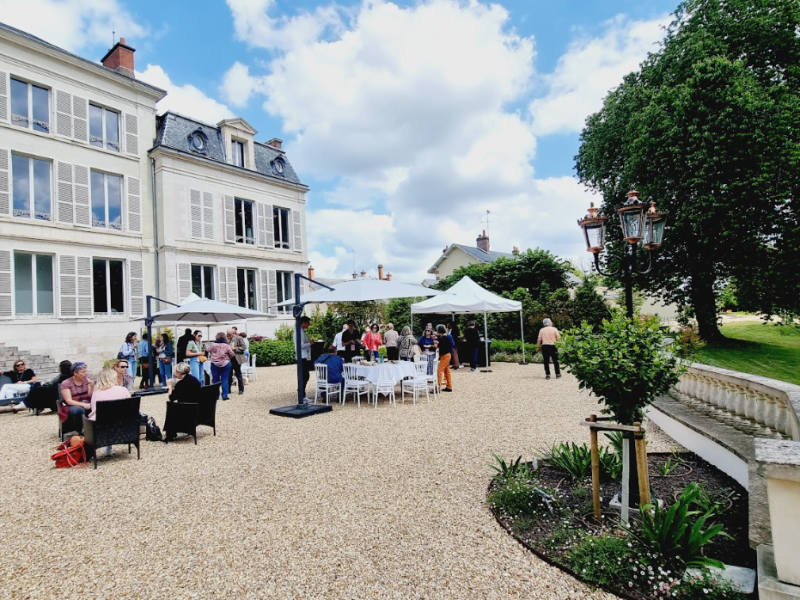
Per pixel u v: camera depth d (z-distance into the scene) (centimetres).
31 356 1361
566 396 923
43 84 1487
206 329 1839
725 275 1730
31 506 418
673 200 1533
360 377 925
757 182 1313
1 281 1370
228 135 2000
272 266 2152
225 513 390
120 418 557
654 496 379
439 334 1053
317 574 289
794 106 1355
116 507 411
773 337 2056
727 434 451
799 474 209
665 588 253
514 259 2250
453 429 663
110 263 1652
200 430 709
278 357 1747
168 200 1762
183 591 273
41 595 271
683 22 1702
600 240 577
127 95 1709
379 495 420
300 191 2305
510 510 365
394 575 285
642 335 342
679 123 1466
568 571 283
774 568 233
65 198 1520
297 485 453
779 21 1488
